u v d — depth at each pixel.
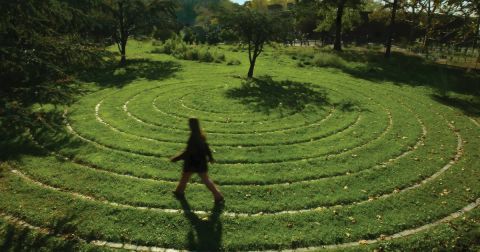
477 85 21.58
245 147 11.36
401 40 41.81
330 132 12.84
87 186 8.73
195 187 8.84
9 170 9.35
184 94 17.17
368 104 16.75
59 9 9.37
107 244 6.90
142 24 27.83
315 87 19.75
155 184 8.90
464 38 23.97
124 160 10.11
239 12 20.02
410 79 23.00
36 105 14.33
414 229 7.59
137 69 23.55
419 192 8.91
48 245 6.78
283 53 32.50
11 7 8.02
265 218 7.71
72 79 9.48
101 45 13.31
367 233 7.35
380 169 10.05
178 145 11.30
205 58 28.03
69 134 11.73
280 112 14.88
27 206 7.81
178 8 30.77
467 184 9.35
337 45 34.59
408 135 12.77
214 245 6.93
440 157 11.00
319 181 9.34
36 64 8.33
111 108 14.71
